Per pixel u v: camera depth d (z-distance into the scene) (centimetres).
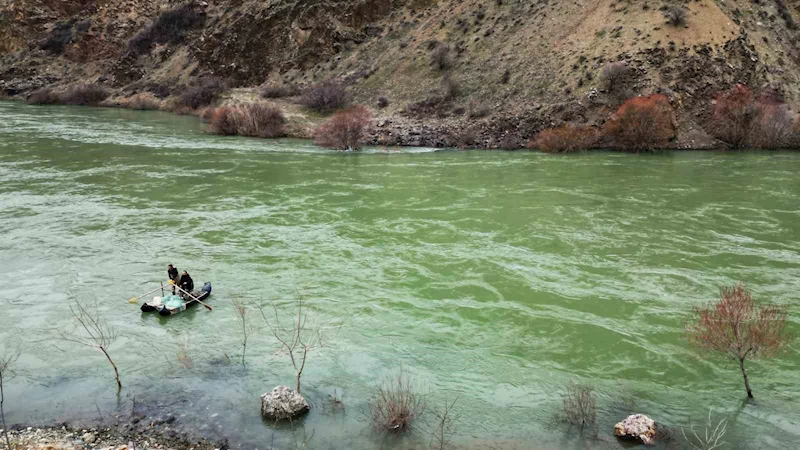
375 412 902
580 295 1393
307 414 906
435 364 1080
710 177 2755
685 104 3688
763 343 1002
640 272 1540
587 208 2186
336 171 2942
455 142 3800
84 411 912
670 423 888
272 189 2516
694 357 1098
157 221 2011
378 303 1354
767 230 1916
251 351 1122
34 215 2056
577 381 1020
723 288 1420
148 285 1456
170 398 952
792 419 901
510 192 2453
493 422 888
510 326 1236
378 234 1878
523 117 3866
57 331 1205
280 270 1563
